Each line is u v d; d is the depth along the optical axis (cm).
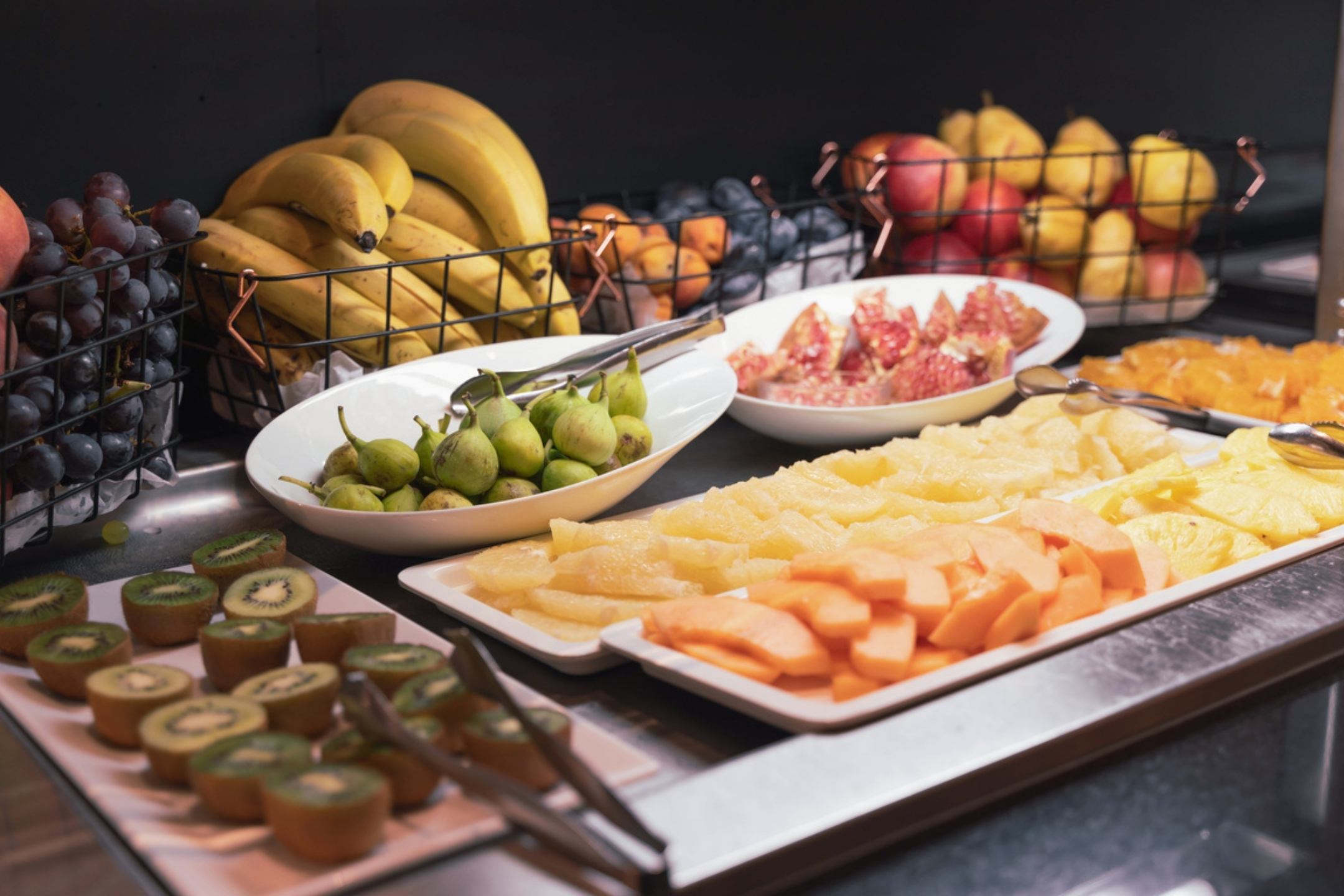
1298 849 57
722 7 160
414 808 58
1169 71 208
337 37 133
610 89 154
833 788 56
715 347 129
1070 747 62
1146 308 162
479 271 118
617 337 112
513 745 57
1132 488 92
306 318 112
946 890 53
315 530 90
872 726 62
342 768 56
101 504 96
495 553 86
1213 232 210
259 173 120
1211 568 84
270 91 130
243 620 73
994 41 187
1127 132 206
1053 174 159
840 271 148
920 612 70
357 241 106
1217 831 58
